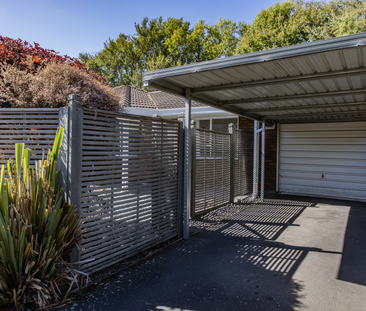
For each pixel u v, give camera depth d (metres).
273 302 2.58
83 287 2.79
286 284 2.93
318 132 8.35
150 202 3.80
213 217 5.74
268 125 8.80
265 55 3.03
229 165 6.98
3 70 3.93
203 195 5.93
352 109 6.64
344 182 7.97
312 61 3.19
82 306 2.46
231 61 3.24
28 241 2.40
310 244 4.17
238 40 28.84
